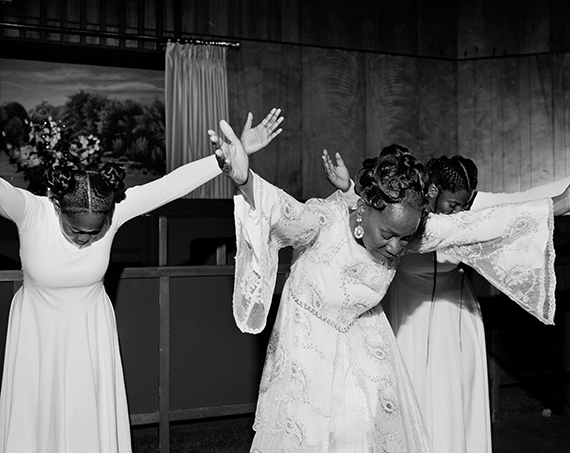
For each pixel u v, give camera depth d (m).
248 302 2.03
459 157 2.70
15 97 8.51
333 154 9.11
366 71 9.26
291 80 8.97
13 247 3.45
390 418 2.13
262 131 2.23
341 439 2.09
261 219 1.93
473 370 2.87
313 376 2.10
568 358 4.10
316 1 9.05
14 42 7.88
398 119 9.34
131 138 8.91
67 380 2.38
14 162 8.43
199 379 3.16
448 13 9.40
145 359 3.06
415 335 2.79
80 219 2.17
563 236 4.06
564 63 8.86
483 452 2.84
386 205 1.91
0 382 2.83
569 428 3.81
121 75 8.90
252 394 3.26
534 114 8.98
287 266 3.36
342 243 2.08
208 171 2.52
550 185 2.69
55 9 7.91
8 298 2.84
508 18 9.10
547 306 2.38
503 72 9.16
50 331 2.38
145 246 3.66
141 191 2.43
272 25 8.87
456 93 9.42
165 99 8.59
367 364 2.17
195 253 3.90
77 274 2.34
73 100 8.73
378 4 9.26
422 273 2.78
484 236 2.34
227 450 3.47
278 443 2.08
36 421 2.37
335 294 2.11
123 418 2.52
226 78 8.64
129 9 8.25
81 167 5.99
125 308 3.02
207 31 8.64
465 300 2.92
